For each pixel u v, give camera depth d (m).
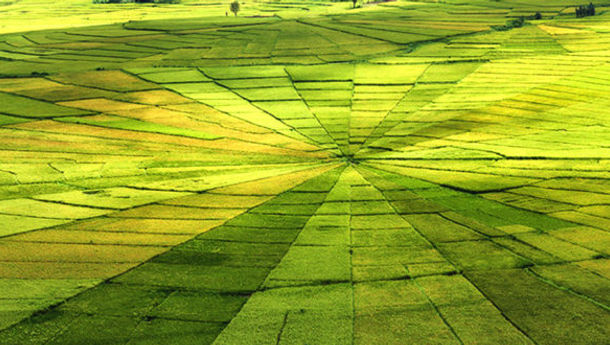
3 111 90.56
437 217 42.53
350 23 189.25
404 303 26.25
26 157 66.25
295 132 80.81
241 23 197.62
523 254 33.12
